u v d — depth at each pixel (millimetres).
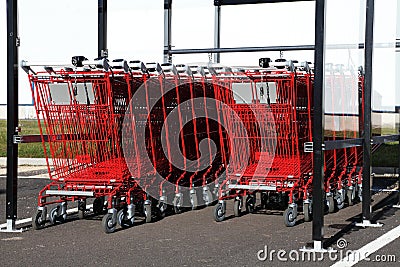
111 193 7875
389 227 8266
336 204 9688
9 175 7836
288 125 8523
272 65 8250
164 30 12016
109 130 7977
